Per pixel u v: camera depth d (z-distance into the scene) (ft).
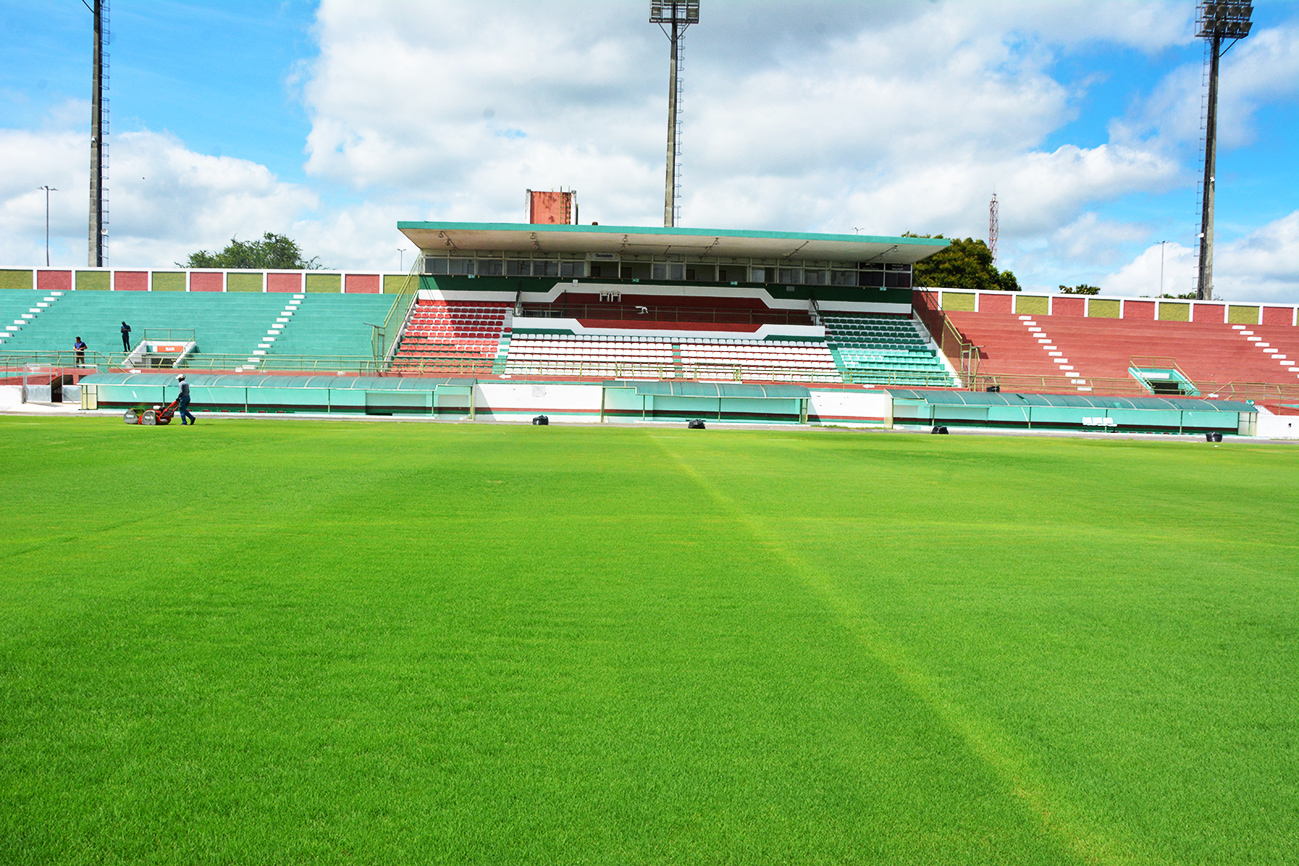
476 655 18.26
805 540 31.91
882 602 23.29
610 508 38.58
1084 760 13.94
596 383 122.42
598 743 14.15
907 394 123.75
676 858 10.96
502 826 11.63
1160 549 31.76
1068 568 28.09
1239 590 25.44
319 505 37.11
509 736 14.34
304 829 11.51
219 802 12.14
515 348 145.28
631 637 19.71
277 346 142.41
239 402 115.96
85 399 112.06
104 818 11.70
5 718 14.69
